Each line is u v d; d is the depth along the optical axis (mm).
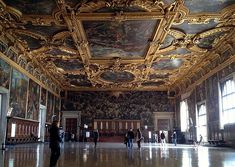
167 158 13094
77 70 32031
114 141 41938
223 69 23859
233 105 21891
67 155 14867
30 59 26438
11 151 16859
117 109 43438
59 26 18828
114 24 18297
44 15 16938
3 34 20047
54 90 39375
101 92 43938
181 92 39250
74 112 43219
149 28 19109
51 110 37312
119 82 39000
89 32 19875
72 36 20453
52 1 15055
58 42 22125
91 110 43438
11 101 22734
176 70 31859
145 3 15320
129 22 17984
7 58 21734
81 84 40938
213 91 26250
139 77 35594
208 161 11391
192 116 33562
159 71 32406
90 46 23219
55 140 9258
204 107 29578
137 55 25969
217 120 25062
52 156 9148
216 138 25312
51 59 27375
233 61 21719
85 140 42156
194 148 23562
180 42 22141
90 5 15508
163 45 23078
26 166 9172
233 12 16719
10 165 9359
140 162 11047
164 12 16453
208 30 19703
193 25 18859
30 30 19625
